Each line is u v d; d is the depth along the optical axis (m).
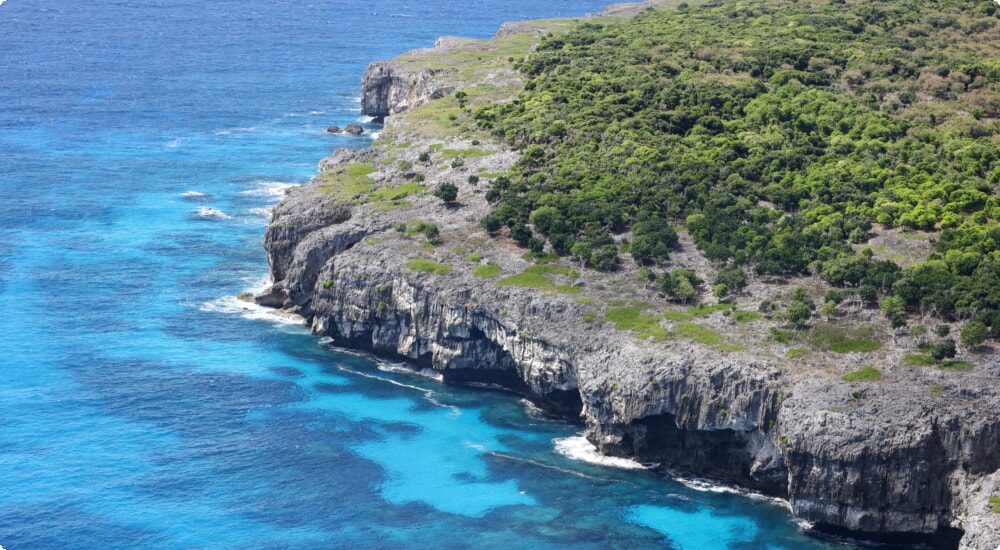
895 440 127.38
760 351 143.62
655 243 172.38
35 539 125.62
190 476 139.50
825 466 128.88
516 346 158.88
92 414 154.00
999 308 146.88
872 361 140.25
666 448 144.75
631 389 141.62
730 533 131.00
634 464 146.00
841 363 140.38
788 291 159.50
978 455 127.56
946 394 133.12
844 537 131.00
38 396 158.38
